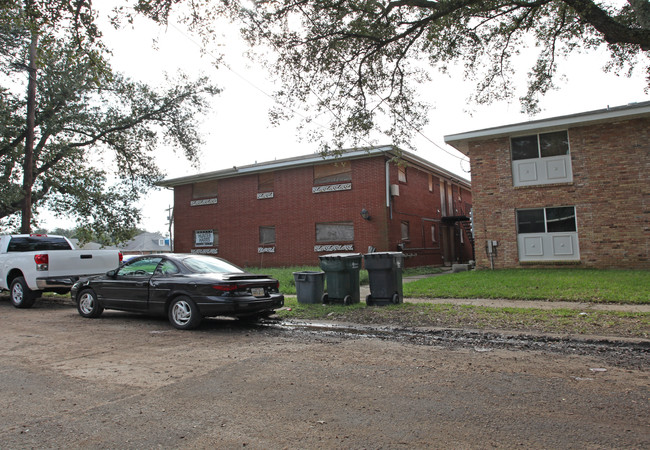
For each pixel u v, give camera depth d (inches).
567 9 397.4
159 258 341.1
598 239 573.9
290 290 511.2
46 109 668.7
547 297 368.2
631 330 250.4
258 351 239.6
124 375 196.2
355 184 800.3
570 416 138.3
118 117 741.3
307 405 154.3
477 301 376.5
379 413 144.9
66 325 336.5
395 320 311.0
